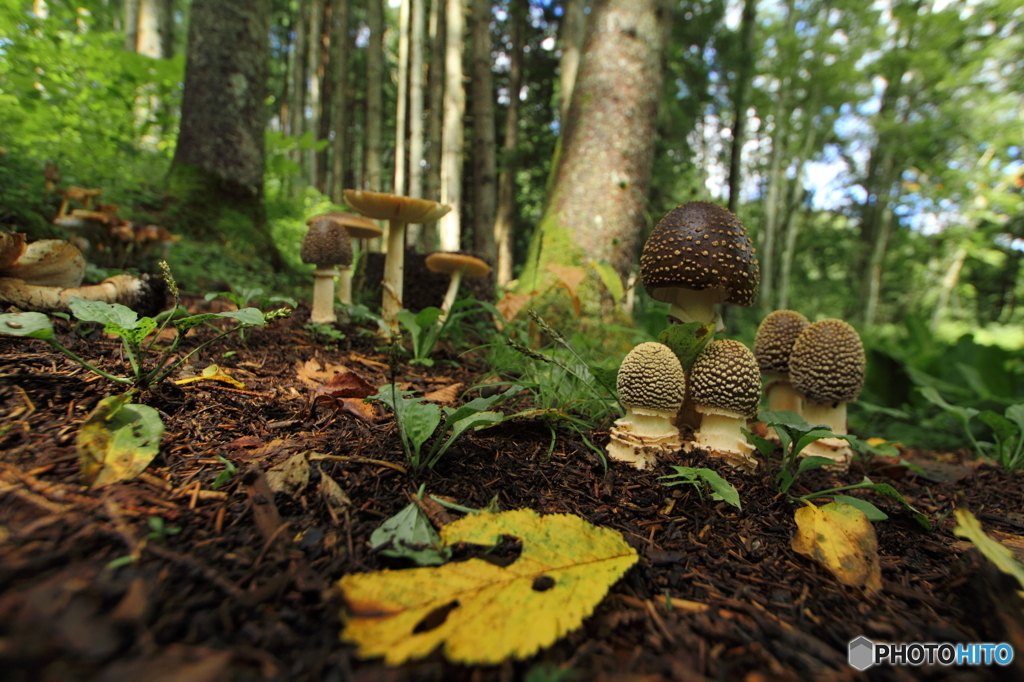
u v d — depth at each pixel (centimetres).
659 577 24
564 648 20
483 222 156
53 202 65
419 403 30
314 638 18
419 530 24
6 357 32
